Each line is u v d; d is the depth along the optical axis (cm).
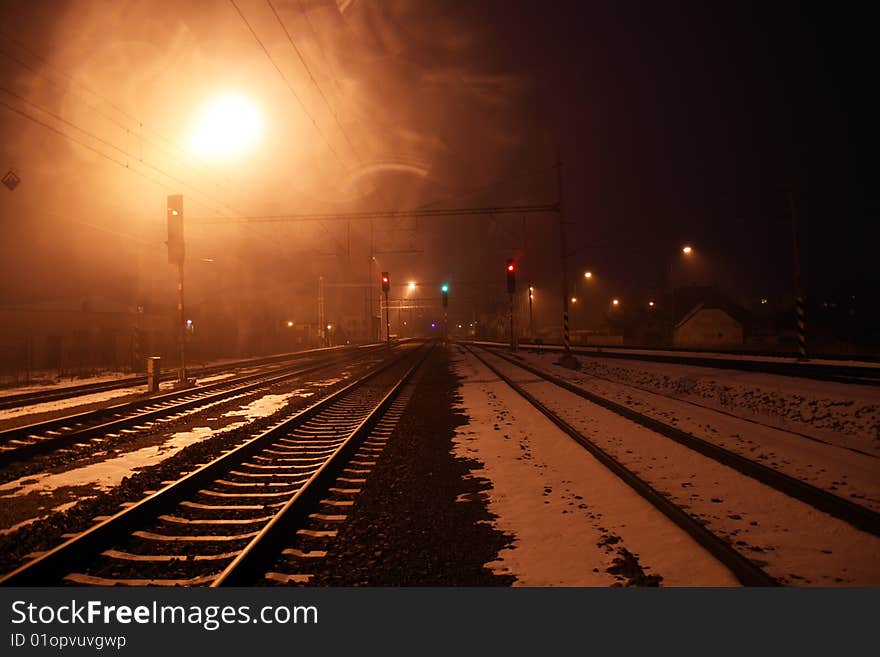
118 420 1325
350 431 1255
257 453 1019
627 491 745
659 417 1361
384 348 6531
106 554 552
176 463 923
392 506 706
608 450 1002
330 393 2003
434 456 984
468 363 3550
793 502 688
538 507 694
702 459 910
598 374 2684
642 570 502
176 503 713
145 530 624
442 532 612
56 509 730
